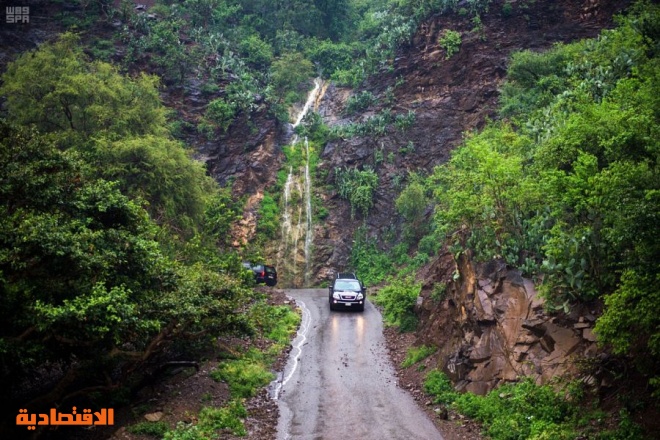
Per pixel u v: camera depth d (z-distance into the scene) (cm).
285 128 3806
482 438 1050
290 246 3164
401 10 4250
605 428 906
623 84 1438
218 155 3412
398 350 1742
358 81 4078
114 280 1133
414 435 1101
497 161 1435
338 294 2286
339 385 1429
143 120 2308
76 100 2116
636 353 959
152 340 1225
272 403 1301
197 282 1355
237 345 1688
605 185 972
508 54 3381
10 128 1096
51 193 1052
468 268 1485
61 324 923
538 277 1284
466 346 1342
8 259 895
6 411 1013
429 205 3025
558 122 1683
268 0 4728
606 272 1098
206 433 1077
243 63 3972
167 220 2156
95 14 3672
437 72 3619
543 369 1118
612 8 3284
